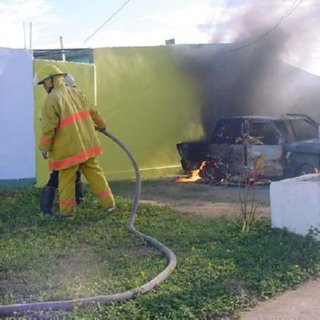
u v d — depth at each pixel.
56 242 7.33
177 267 6.12
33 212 9.09
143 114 15.63
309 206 7.38
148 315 4.82
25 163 11.85
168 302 5.10
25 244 7.22
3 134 11.58
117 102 15.22
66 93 8.74
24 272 6.02
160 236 7.57
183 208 10.20
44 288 5.53
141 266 6.23
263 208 10.07
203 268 6.06
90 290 5.40
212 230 7.86
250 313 5.14
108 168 14.87
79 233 7.79
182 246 7.09
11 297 5.30
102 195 9.08
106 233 7.79
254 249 6.80
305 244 7.07
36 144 11.98
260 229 7.82
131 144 15.41
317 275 6.13
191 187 13.45
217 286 5.50
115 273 5.99
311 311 5.17
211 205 10.56
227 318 4.98
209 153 14.49
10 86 11.63
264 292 5.51
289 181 7.74
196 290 5.41
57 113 8.52
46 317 4.81
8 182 11.62
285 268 6.11
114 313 4.86
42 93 12.09
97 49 14.91
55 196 10.02
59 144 8.59
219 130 14.39
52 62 12.41
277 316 5.06
